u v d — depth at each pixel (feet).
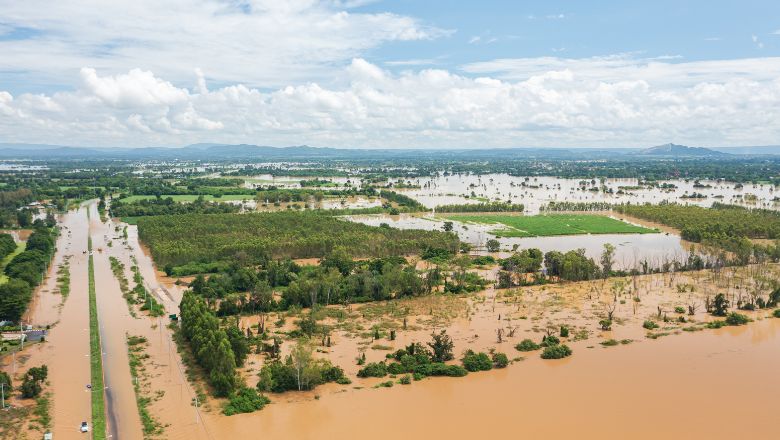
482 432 398.42
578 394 455.63
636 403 440.86
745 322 619.26
